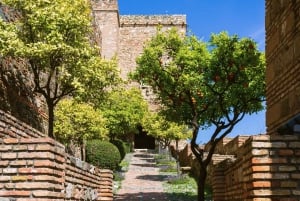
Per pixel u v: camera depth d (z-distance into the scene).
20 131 8.16
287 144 5.50
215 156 21.36
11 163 6.03
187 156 30.73
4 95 11.95
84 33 12.88
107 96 13.91
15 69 13.12
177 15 46.78
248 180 5.70
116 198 19.17
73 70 12.36
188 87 15.63
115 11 44.31
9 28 12.09
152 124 32.53
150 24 46.59
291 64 6.43
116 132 30.89
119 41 46.34
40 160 6.02
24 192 5.94
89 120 19.58
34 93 14.73
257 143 5.52
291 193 5.37
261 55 15.73
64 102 19.69
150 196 19.78
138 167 30.72
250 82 15.72
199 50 15.84
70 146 20.30
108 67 13.08
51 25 11.89
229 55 15.62
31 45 11.66
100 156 22.89
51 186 6.04
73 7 12.38
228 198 8.87
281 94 6.87
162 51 16.30
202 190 14.99
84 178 8.68
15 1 12.27
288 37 6.59
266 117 7.73
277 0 7.16
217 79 15.61
